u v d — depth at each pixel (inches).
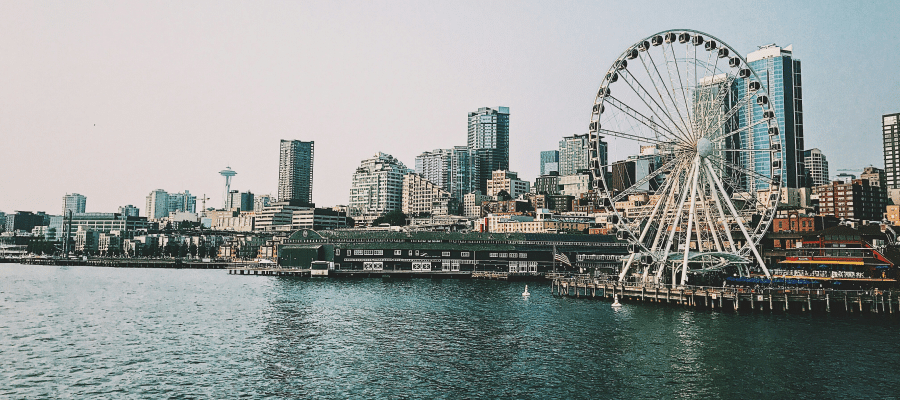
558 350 3154.5
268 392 2423.7
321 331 3737.7
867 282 4685.0
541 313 4473.4
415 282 7800.2
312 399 2338.8
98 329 3801.7
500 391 2442.2
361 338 3501.5
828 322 3909.9
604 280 5570.9
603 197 4864.7
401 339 3469.5
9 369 2751.0
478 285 7313.0
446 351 3147.1
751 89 4758.9
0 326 3892.7
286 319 4239.7
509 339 3447.3
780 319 4040.4
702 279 5162.4
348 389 2466.8
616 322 3991.1
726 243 7037.4
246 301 5408.5
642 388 2477.9
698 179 4968.0
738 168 4992.6
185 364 2866.6
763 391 2436.0
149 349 3191.4
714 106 4783.5
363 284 7440.9
